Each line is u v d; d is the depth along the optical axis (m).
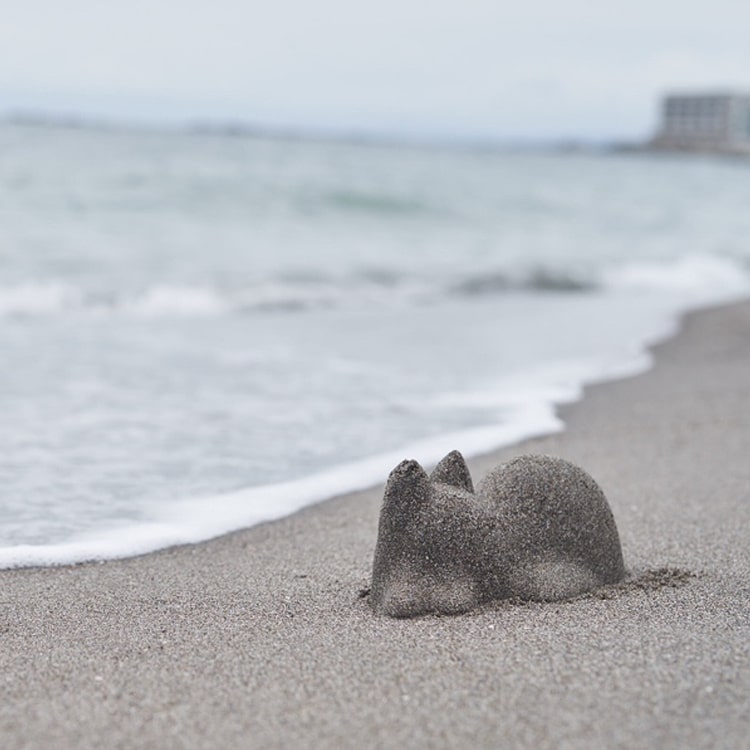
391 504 1.62
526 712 1.42
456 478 1.65
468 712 1.42
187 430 2.28
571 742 1.38
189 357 2.97
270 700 1.44
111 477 2.05
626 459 2.20
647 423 2.41
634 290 5.20
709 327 3.86
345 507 1.98
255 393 2.54
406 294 4.62
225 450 2.18
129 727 1.40
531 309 4.32
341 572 1.74
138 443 2.20
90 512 1.92
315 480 2.06
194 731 1.40
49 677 1.48
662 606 1.62
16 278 4.18
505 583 1.62
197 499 1.98
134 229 5.77
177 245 5.42
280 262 5.20
